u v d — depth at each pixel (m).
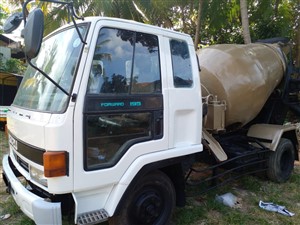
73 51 2.76
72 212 2.87
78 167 2.57
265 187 5.03
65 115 2.49
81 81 2.57
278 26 11.38
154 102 3.06
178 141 3.33
